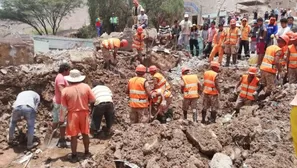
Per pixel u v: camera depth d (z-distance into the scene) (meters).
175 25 17.53
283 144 5.72
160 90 9.09
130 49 14.39
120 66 12.46
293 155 5.43
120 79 11.29
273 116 7.43
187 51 16.05
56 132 8.57
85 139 7.46
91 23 35.25
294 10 27.95
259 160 5.20
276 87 9.63
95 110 8.70
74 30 43.00
